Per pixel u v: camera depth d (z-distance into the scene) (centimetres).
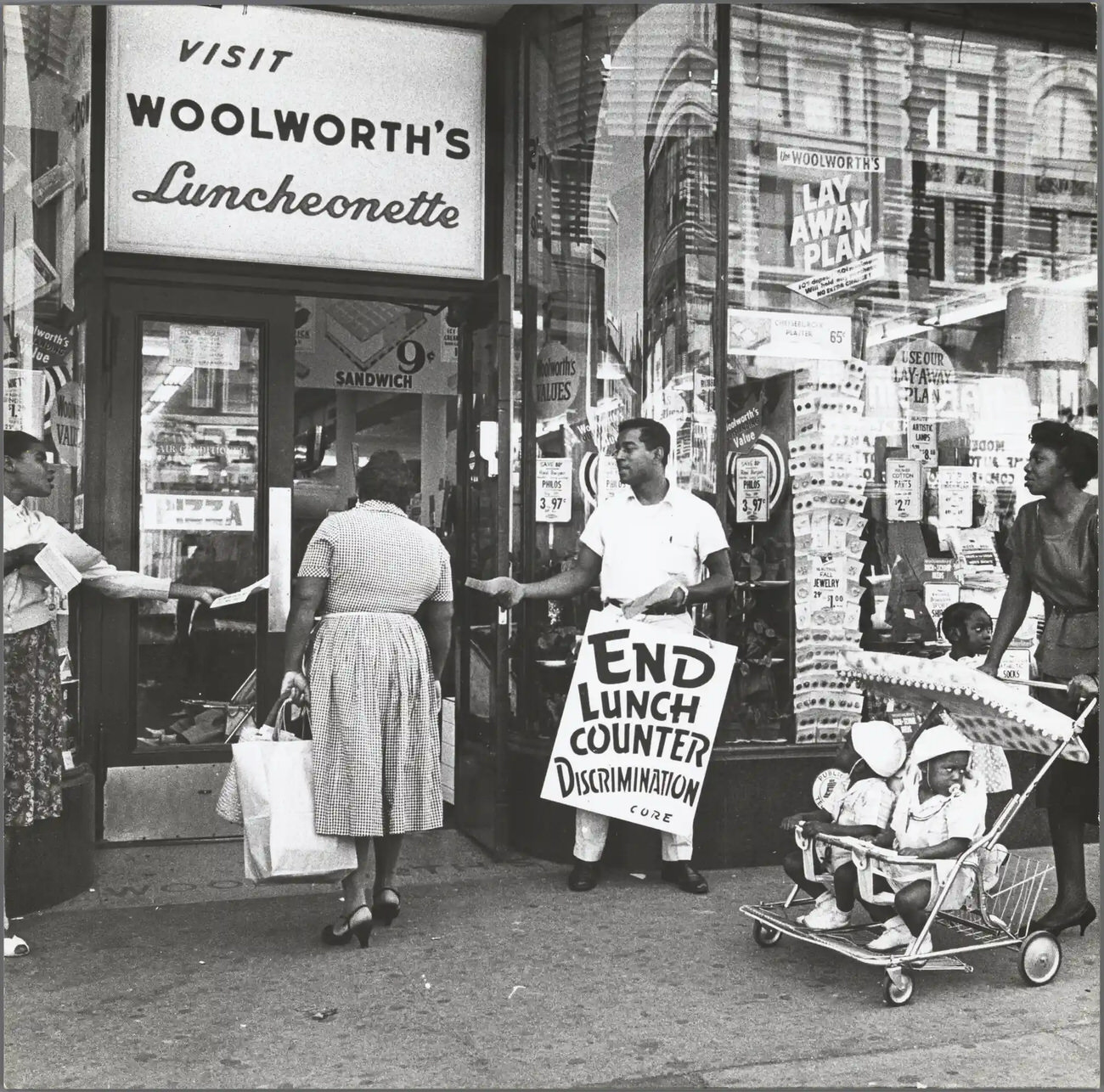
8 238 467
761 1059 335
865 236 570
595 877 502
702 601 489
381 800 406
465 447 596
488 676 558
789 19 553
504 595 491
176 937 433
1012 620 461
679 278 542
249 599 565
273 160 546
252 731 414
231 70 538
